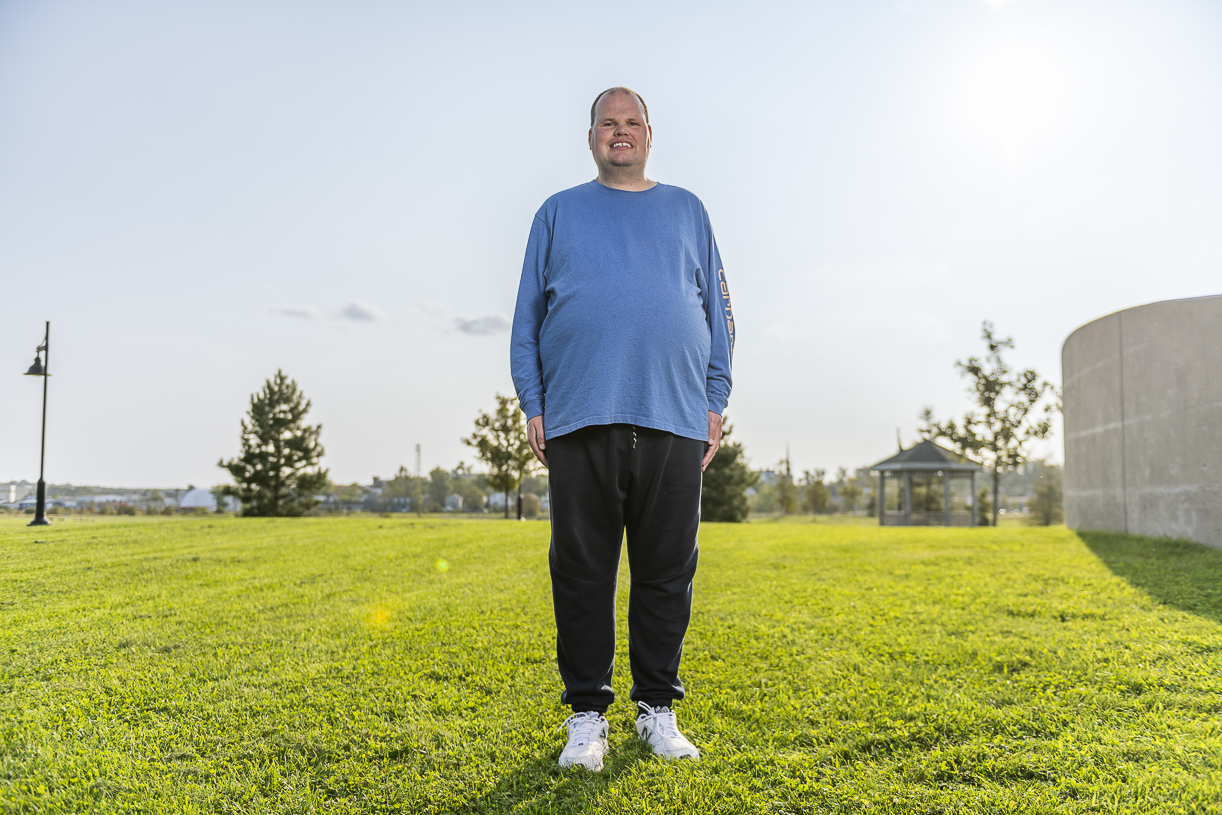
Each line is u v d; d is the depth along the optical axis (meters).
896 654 2.91
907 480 25.94
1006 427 25.19
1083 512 9.11
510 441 26.34
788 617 3.70
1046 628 3.37
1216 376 6.32
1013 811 1.55
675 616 1.98
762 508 65.31
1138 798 1.57
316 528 9.88
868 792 1.66
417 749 1.95
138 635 3.28
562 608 1.95
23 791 1.67
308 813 1.60
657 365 1.91
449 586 4.90
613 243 1.99
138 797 1.67
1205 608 3.73
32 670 2.70
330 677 2.62
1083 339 9.02
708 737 2.03
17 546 6.40
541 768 1.82
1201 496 6.44
